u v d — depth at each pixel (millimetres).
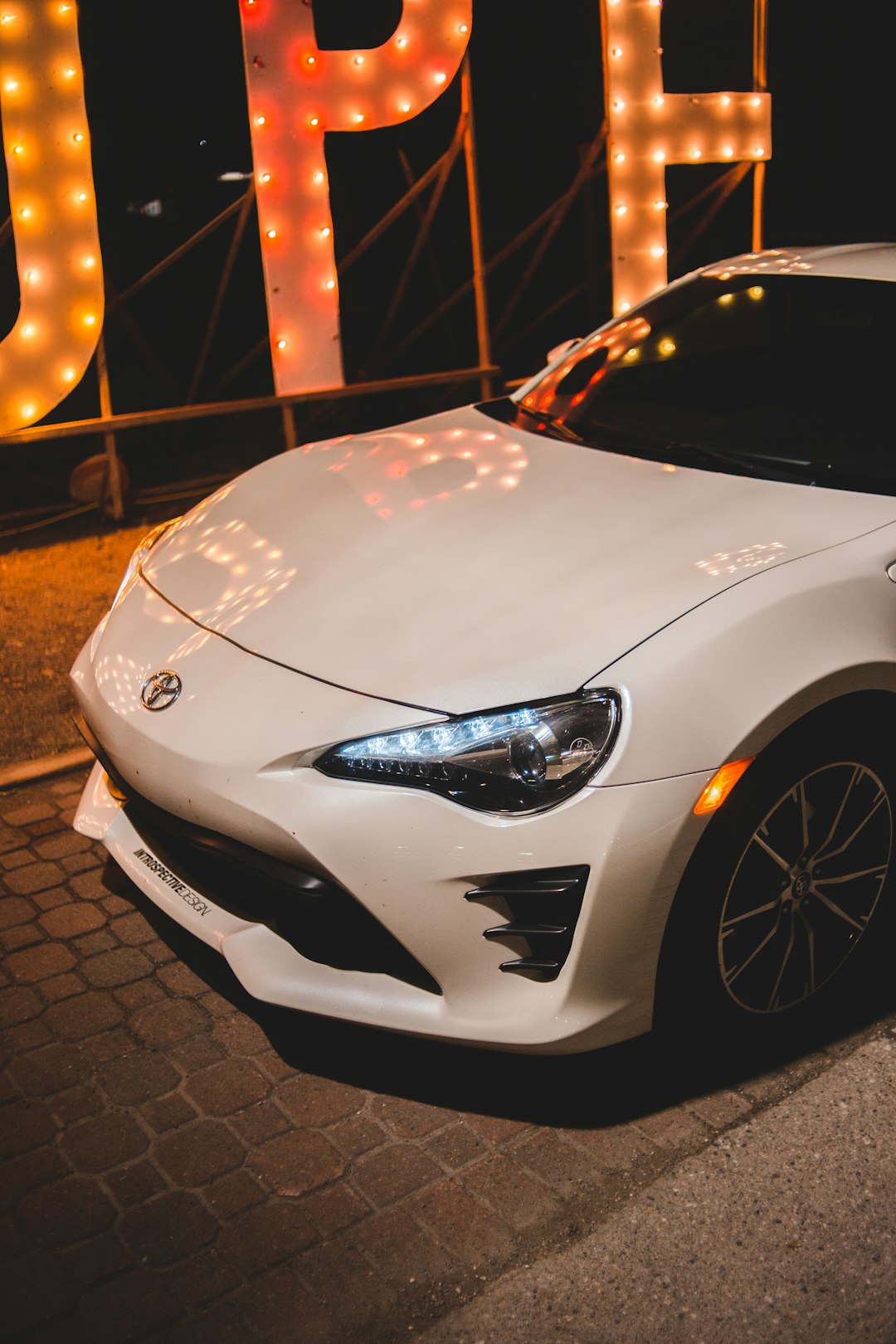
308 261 5840
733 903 2301
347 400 7566
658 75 6395
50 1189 2189
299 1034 2568
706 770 2150
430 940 2180
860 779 2438
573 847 2107
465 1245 2062
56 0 4949
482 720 2166
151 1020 2615
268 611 2598
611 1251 2045
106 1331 1919
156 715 2471
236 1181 2203
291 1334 1909
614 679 2170
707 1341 1887
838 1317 1922
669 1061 2471
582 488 2875
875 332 3152
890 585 2441
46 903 3020
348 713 2250
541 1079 2430
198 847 2391
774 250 3795
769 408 3100
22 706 4004
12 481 6648
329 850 2170
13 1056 2514
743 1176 2193
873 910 2580
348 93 5668
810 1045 2510
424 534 2748
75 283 5297
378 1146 2275
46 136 5070
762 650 2240
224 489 3367
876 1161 2221
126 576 3113
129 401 7551
